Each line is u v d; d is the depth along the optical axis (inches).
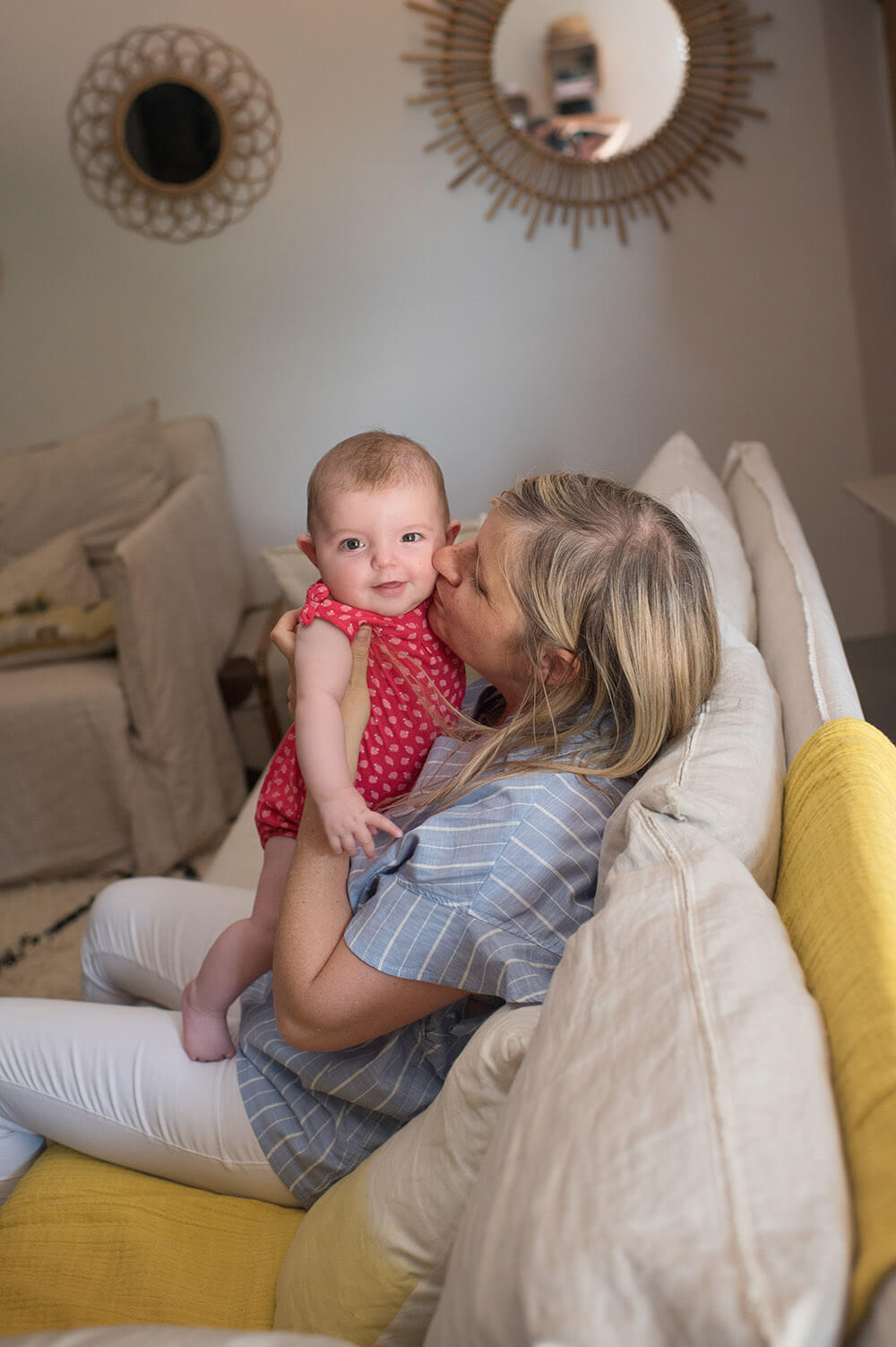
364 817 35.5
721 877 28.5
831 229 130.4
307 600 41.6
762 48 125.3
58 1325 38.1
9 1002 48.0
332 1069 39.6
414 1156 32.4
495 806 35.9
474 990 35.3
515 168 131.0
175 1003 55.4
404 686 41.7
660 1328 18.2
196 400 139.9
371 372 138.6
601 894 33.2
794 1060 21.7
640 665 37.4
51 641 113.5
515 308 135.6
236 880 68.2
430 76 128.2
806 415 136.5
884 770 34.7
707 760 35.9
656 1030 23.2
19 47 128.0
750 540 70.5
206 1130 42.5
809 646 49.8
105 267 135.5
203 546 123.1
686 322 134.6
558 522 37.8
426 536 41.5
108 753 106.3
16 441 141.4
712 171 129.6
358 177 131.9
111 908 58.1
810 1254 17.6
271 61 128.2
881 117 126.5
